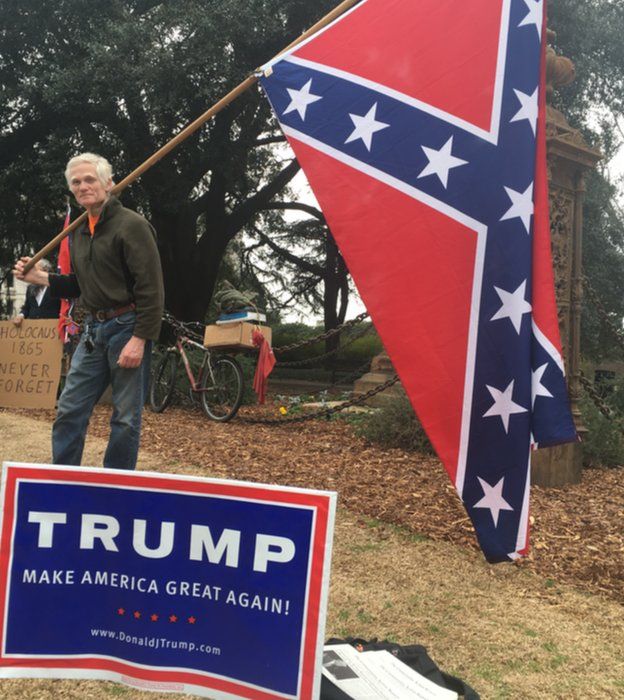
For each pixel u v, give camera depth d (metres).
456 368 2.82
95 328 3.64
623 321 16.50
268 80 3.08
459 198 2.87
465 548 4.00
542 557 3.90
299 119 3.03
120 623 1.60
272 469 5.74
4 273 22.83
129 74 13.30
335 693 1.86
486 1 2.95
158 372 9.60
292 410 10.37
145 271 3.50
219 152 16.27
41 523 1.59
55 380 4.00
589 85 15.48
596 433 6.61
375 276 2.89
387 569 3.65
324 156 2.98
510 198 2.86
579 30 14.59
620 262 15.74
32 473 1.59
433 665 2.23
